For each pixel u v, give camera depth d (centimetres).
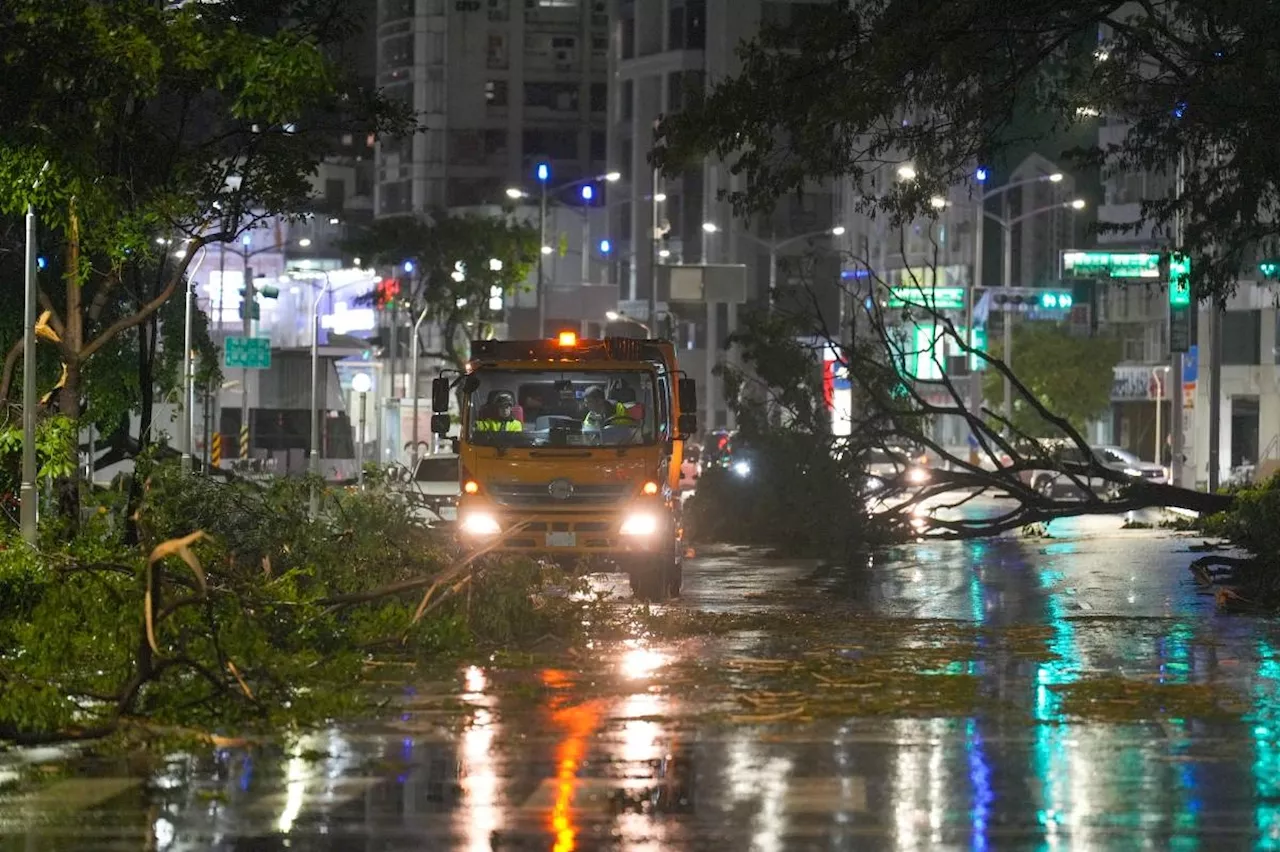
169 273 6475
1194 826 1581
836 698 2370
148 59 3266
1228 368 12294
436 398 4012
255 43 3388
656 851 1497
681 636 3169
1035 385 14450
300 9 4112
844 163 4619
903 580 4534
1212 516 6638
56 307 4650
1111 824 1591
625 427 3897
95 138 3353
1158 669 2678
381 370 12875
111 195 3581
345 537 3284
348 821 1630
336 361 12700
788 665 2730
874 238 16500
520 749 2009
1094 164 4938
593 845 1520
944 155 4672
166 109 4397
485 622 3048
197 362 6931
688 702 2356
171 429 9981
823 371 6544
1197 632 3222
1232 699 2358
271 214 4188
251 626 2528
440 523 4150
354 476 9912
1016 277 15925
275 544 3412
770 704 2330
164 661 2131
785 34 4594
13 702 2053
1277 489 4738
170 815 1662
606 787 1780
